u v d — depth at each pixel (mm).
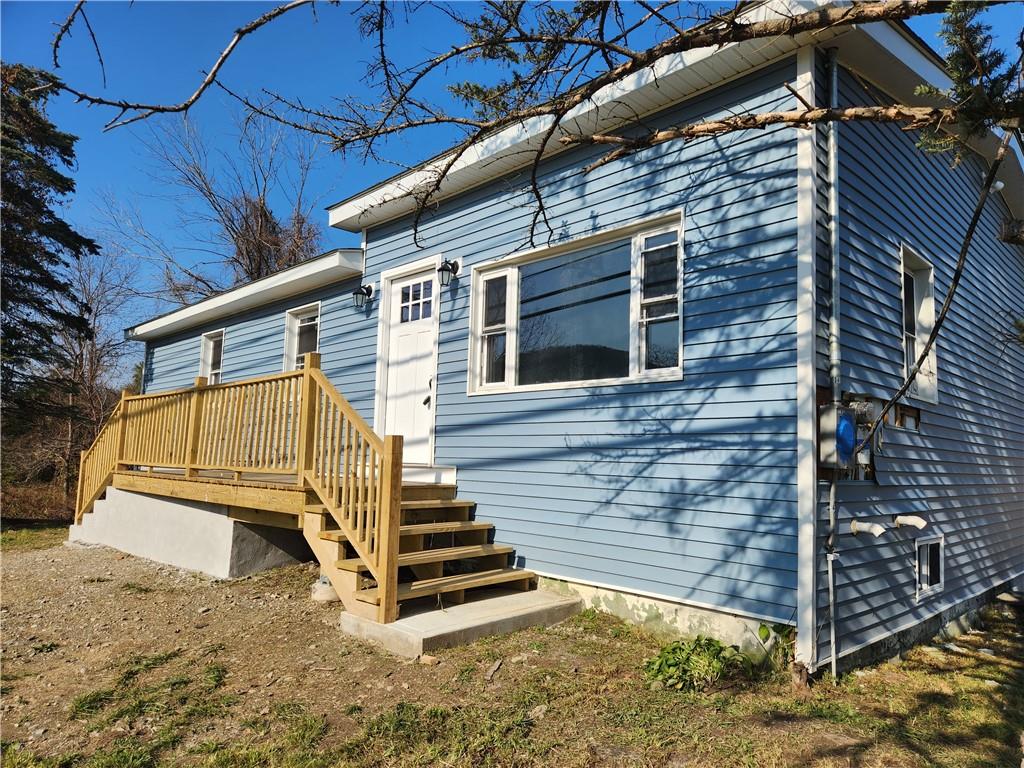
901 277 5676
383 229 8469
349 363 8883
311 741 3291
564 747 3219
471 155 6648
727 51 4781
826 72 4809
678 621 4930
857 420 4508
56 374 16125
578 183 6168
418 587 5082
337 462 5340
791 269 4586
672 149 5461
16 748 3346
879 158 5477
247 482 6395
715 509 4812
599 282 5988
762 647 4410
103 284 22031
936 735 3492
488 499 6539
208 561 7188
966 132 2562
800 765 3062
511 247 6703
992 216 8125
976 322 7508
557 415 6031
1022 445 8812
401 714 3541
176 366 13477
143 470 9227
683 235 5297
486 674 4113
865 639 4816
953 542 6516
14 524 13672
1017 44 2314
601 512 5570
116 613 5832
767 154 4848
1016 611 7234
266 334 10789
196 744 3326
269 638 4969
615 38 3646
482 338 7008
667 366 5371
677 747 3225
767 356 4641
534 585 5961
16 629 5465
